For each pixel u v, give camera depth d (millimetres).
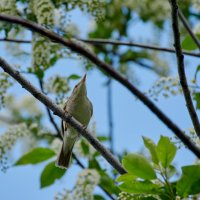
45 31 9664
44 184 12008
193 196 8844
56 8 11062
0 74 11344
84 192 10727
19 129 12414
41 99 9594
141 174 8609
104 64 9578
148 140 8773
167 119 9008
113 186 11461
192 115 9070
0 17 9359
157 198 8742
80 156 12836
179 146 9094
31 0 11180
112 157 9617
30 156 12031
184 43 12266
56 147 12656
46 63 10992
